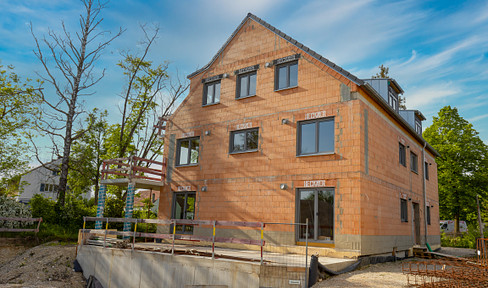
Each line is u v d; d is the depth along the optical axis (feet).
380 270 37.63
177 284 33.50
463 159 103.14
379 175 46.03
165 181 59.06
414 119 74.79
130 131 88.58
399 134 55.72
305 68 47.44
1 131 70.18
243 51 54.60
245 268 29.84
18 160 75.00
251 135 51.06
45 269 42.01
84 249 43.39
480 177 98.84
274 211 46.06
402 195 53.93
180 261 33.86
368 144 43.62
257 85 51.75
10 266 43.98
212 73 57.77
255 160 49.34
